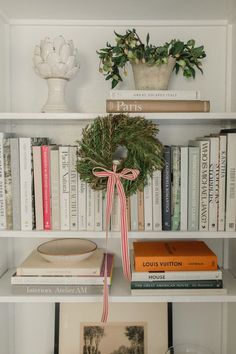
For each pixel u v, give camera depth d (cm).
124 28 123
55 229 106
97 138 98
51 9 113
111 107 101
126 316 123
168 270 104
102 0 105
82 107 125
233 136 103
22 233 104
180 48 107
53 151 105
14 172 104
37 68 108
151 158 98
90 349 122
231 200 104
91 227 106
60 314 124
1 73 117
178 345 121
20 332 130
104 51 114
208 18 120
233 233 104
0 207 106
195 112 101
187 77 122
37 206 105
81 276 103
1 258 119
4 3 108
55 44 106
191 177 105
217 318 129
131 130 96
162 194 106
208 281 104
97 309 124
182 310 129
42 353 129
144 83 107
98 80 125
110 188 99
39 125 125
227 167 103
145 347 122
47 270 104
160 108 101
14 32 123
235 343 117
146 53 104
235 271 118
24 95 124
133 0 105
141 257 104
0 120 113
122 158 104
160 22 122
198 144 105
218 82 124
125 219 101
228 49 122
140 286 104
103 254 118
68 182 105
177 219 106
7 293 105
